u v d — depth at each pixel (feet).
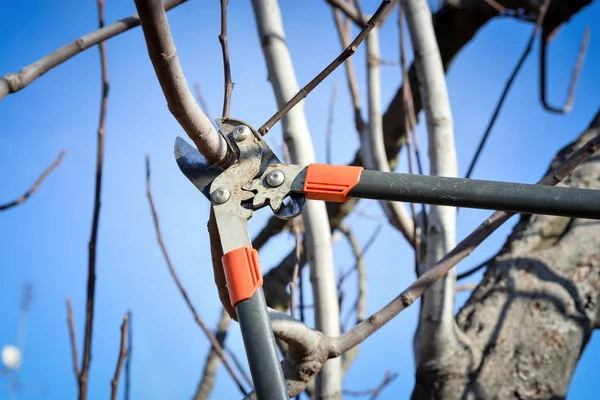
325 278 9.71
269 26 10.28
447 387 9.43
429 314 9.45
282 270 13.87
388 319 7.80
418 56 10.21
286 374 7.73
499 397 9.28
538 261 10.02
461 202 5.91
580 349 9.55
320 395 9.56
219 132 6.48
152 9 5.20
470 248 7.94
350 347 7.73
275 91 10.10
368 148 11.55
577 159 7.86
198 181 6.53
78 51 8.42
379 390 13.56
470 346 9.55
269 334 5.54
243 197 6.23
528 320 9.66
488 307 9.90
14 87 8.02
